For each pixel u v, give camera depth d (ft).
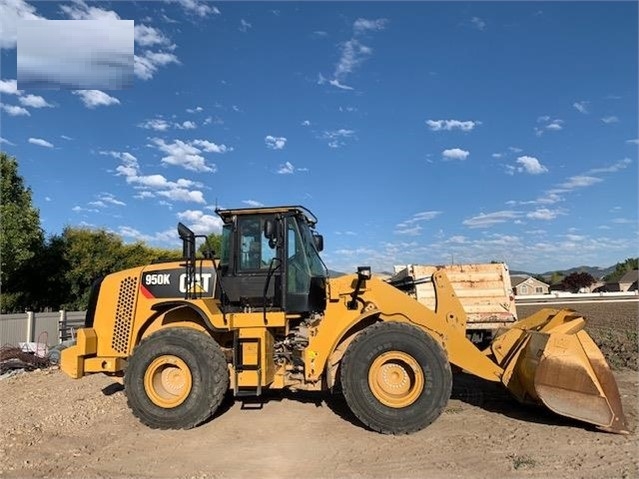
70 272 86.58
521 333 23.91
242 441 21.13
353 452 19.48
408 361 21.52
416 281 27.94
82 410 26.94
